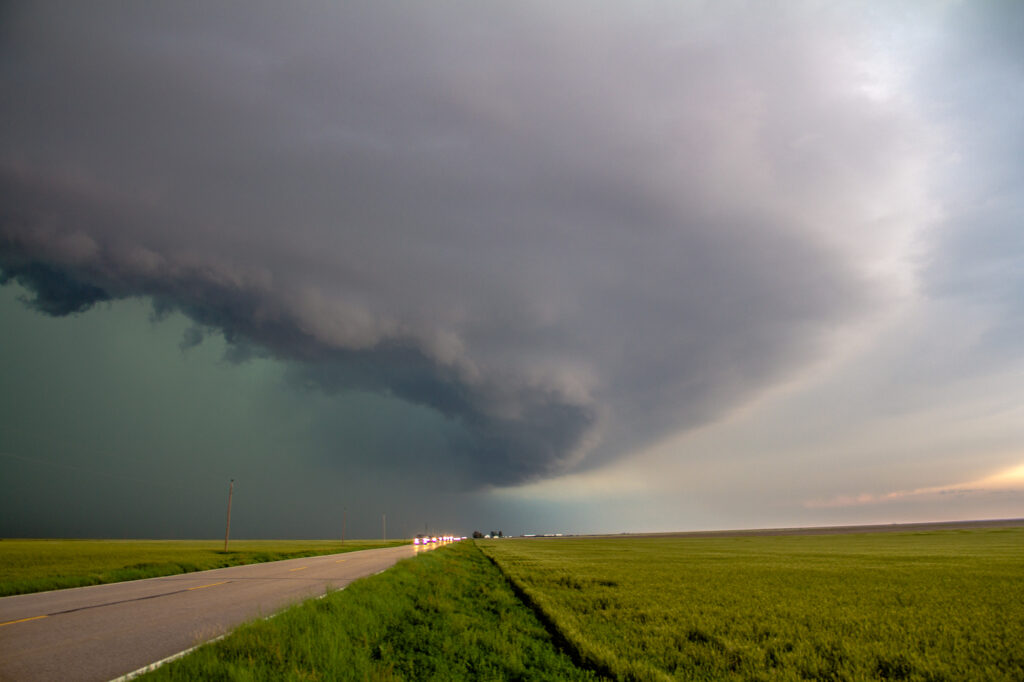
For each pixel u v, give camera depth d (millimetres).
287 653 8805
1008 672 10375
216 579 23984
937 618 15891
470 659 9922
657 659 10641
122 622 12453
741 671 10023
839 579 27109
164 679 7445
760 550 64625
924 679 9930
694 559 46469
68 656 9094
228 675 7578
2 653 9328
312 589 19531
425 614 14695
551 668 9656
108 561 36188
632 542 115500
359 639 10711
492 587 23078
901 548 62844
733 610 17016
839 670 10109
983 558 42875
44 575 24453
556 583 24547
